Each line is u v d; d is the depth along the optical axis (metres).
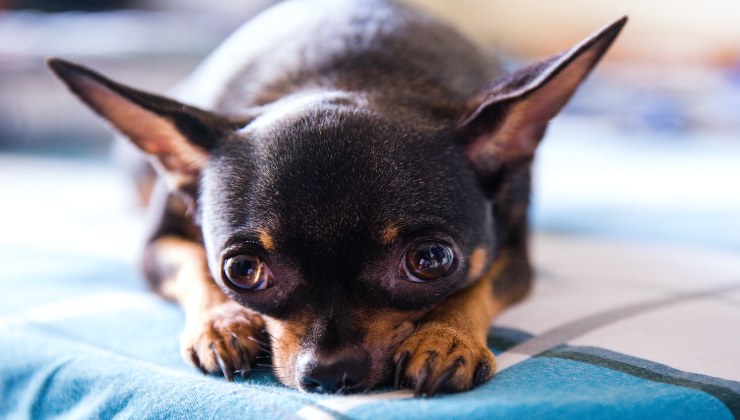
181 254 0.34
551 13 1.09
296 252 0.26
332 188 0.26
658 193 0.59
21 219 0.50
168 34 0.78
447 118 0.29
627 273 0.38
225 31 0.80
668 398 0.22
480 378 0.24
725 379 0.24
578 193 0.60
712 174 0.67
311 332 0.25
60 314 0.32
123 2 0.89
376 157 0.26
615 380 0.24
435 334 0.25
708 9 1.00
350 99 0.30
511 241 0.34
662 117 0.90
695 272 0.37
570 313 0.30
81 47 0.74
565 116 0.94
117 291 0.36
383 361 0.25
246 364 0.27
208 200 0.28
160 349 0.29
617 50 0.96
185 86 0.50
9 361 0.28
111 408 0.25
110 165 0.72
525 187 0.34
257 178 0.27
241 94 0.35
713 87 0.90
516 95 0.28
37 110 0.82
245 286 0.27
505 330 0.29
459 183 0.28
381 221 0.25
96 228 0.48
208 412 0.23
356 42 0.35
